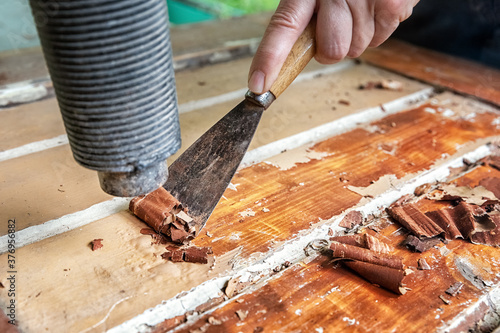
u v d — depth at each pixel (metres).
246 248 0.81
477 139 1.23
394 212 0.92
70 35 0.50
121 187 0.63
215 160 0.84
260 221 0.88
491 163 1.11
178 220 0.81
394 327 0.67
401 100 1.47
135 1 0.51
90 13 0.49
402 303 0.71
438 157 1.13
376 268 0.74
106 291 0.70
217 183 0.82
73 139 0.59
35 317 0.65
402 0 0.95
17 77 1.50
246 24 2.25
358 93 1.51
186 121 1.29
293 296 0.72
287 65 0.85
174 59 1.69
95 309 0.67
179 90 1.50
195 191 0.83
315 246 0.84
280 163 1.08
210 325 0.66
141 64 0.54
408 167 1.08
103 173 0.62
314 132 1.24
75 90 0.54
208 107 1.39
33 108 1.35
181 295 0.70
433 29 1.95
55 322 0.65
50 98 1.44
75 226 0.85
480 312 0.71
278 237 0.83
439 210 0.92
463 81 1.60
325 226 0.87
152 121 0.58
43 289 0.70
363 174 1.05
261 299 0.71
